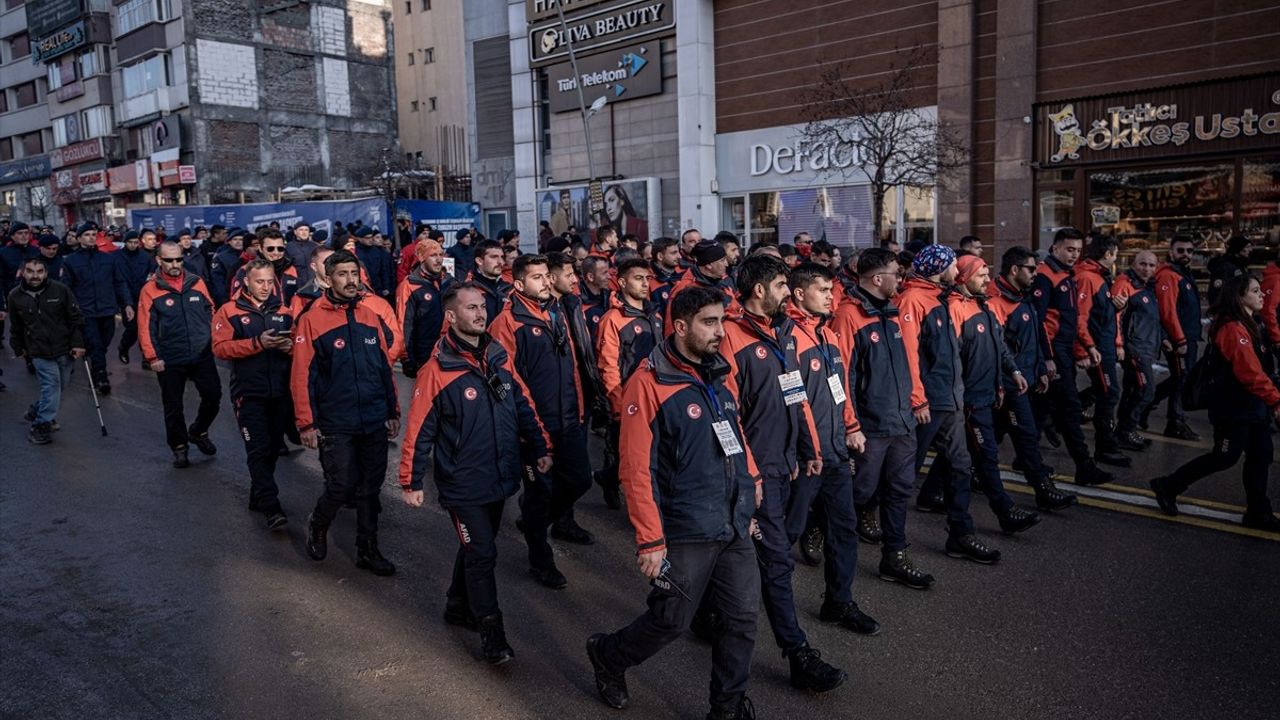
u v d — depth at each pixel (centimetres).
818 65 1966
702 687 428
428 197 3728
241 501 722
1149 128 1541
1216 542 586
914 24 1805
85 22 4525
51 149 5184
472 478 445
